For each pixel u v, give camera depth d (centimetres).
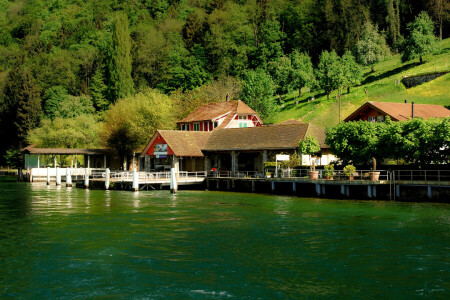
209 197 4447
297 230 2538
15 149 10600
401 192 3912
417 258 1917
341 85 9838
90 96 12156
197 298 1478
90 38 15912
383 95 9256
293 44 14438
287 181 4572
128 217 3048
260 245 2166
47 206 3700
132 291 1541
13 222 2861
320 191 4347
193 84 12206
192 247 2131
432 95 8350
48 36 17000
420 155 3841
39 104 10812
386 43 13300
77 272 1748
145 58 13088
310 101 10212
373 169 3916
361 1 15175
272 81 11144
